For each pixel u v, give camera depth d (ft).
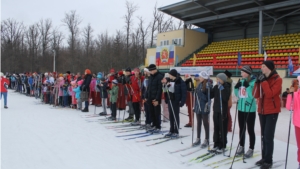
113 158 15.11
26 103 43.80
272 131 13.26
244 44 61.87
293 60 47.21
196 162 14.49
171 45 68.33
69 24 137.90
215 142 16.46
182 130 23.12
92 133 21.50
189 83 24.26
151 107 22.22
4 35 148.77
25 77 59.82
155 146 17.84
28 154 15.55
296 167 13.84
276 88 12.76
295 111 13.05
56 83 39.58
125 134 21.39
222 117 15.85
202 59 64.80
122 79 30.60
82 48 142.10
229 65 56.18
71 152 16.15
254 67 50.29
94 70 130.93
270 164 13.39
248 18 62.69
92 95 40.52
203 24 70.64
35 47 149.18
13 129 22.13
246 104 14.96
